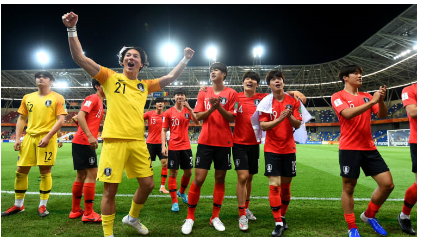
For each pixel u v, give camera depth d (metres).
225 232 2.79
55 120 3.52
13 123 39.75
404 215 2.84
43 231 2.76
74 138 3.32
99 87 3.52
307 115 3.32
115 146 2.44
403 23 20.95
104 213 2.40
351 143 2.75
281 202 3.09
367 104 2.52
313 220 3.18
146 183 2.54
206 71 33.31
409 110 2.74
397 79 32.00
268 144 3.04
